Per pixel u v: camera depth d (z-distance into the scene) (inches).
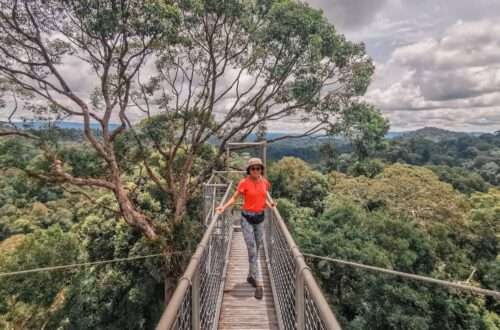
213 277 162.4
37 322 534.6
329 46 469.1
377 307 536.4
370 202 927.7
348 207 743.1
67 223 903.1
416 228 692.1
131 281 584.1
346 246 602.9
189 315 89.6
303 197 1134.4
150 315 585.6
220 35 518.9
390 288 531.5
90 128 431.8
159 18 357.4
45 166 436.5
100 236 619.2
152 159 692.1
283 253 150.9
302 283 94.7
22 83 404.2
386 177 1030.4
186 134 576.7
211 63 541.6
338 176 1250.0
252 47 526.6
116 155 516.4
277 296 168.6
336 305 590.2
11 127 413.1
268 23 480.1
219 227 220.8
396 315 506.0
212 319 147.9
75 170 473.4
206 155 695.1
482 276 709.3
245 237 174.6
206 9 443.8
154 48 439.8
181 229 517.0
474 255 797.2
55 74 422.9
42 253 548.7
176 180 629.0
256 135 617.9
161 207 647.1
